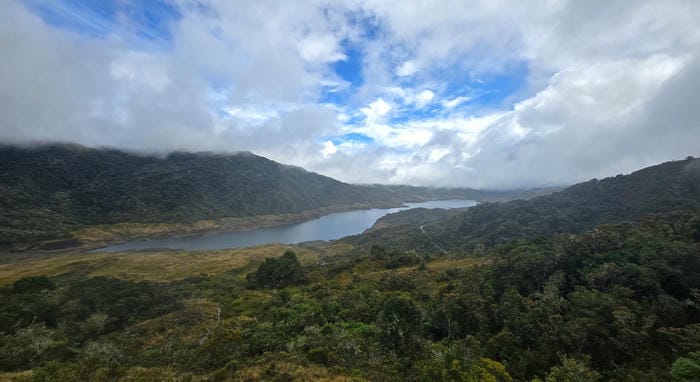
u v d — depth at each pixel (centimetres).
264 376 3219
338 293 6819
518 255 5934
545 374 3366
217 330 5131
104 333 6097
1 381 3384
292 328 4875
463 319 4634
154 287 9069
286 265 9806
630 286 4591
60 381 3206
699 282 4431
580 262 5453
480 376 3014
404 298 4434
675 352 3425
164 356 4247
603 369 3475
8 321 5738
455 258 9938
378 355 3703
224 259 16025
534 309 4384
